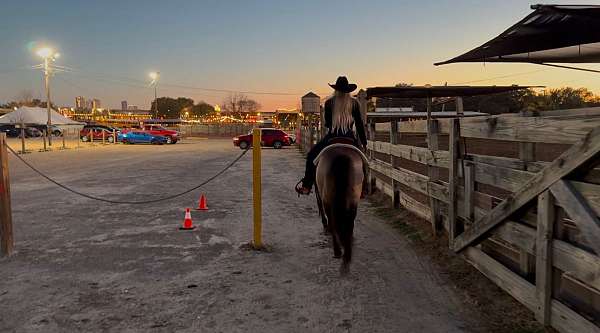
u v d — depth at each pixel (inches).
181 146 1512.1
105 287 196.7
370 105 1972.2
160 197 440.8
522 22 312.8
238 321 162.7
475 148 741.3
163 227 312.8
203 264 229.1
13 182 549.0
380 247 257.6
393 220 323.9
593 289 128.8
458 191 224.2
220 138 2623.0
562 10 274.1
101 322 161.6
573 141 130.6
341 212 172.2
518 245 162.6
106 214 357.1
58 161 852.6
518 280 163.2
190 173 657.0
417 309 171.9
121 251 252.8
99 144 1569.9
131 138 1631.4
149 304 177.9
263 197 446.0
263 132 1397.6
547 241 140.5
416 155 289.9
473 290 186.9
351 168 176.6
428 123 265.6
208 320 163.5
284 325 159.5
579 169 123.3
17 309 173.0
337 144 195.6
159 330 155.6
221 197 444.5
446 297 182.9
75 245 265.4
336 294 188.1
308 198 440.8
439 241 254.4
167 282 202.8
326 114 210.5
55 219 337.1
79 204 400.5
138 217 346.0
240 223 326.0
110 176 612.1
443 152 243.3
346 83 206.4
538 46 393.7
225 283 201.5
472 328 154.9
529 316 156.3
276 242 272.2
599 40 370.9
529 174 155.4
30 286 197.9
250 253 248.7
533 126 152.4
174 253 249.1
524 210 159.3
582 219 118.2
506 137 172.4
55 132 2326.5
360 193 186.1
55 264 229.1
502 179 175.6
